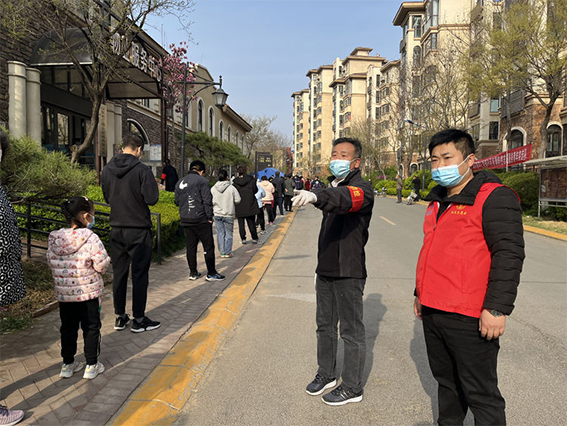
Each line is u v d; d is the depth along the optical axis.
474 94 18.23
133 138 4.13
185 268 6.92
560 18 14.35
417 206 22.50
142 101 20.02
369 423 2.69
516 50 15.41
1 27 10.04
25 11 9.23
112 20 11.91
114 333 4.02
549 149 22.19
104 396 2.82
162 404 2.78
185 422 2.70
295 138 109.75
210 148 23.38
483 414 1.98
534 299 5.47
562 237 10.55
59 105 13.02
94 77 10.27
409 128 34.28
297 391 3.12
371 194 2.79
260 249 8.95
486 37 17.88
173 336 3.94
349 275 2.87
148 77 13.63
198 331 4.07
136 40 12.53
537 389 3.11
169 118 23.00
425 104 28.38
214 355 3.77
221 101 13.19
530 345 3.95
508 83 16.09
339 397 2.91
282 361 3.64
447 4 35.16
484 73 17.14
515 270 1.84
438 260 2.06
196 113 29.06
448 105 26.39
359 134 47.03
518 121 24.06
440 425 2.22
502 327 1.85
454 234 2.03
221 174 8.00
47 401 2.75
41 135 12.40
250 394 3.07
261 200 11.66
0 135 2.55
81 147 10.19
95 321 3.08
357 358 2.92
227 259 7.84
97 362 3.13
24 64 11.09
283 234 11.59
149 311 4.67
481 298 1.95
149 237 4.12
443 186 2.17
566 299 5.47
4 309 2.46
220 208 7.90
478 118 29.08
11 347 3.56
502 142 25.61
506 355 3.72
